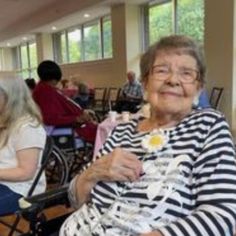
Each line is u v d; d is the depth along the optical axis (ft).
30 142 5.82
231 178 2.83
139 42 28.55
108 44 32.73
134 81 23.39
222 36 19.52
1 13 35.99
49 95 10.50
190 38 3.59
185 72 3.52
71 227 3.70
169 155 3.24
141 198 3.23
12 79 6.06
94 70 34.37
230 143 3.06
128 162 3.39
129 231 3.18
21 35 43.91
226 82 19.53
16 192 5.82
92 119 12.37
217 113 3.31
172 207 3.04
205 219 2.68
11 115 5.95
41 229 4.24
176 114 3.57
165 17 26.32
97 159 3.92
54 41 42.32
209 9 20.17
